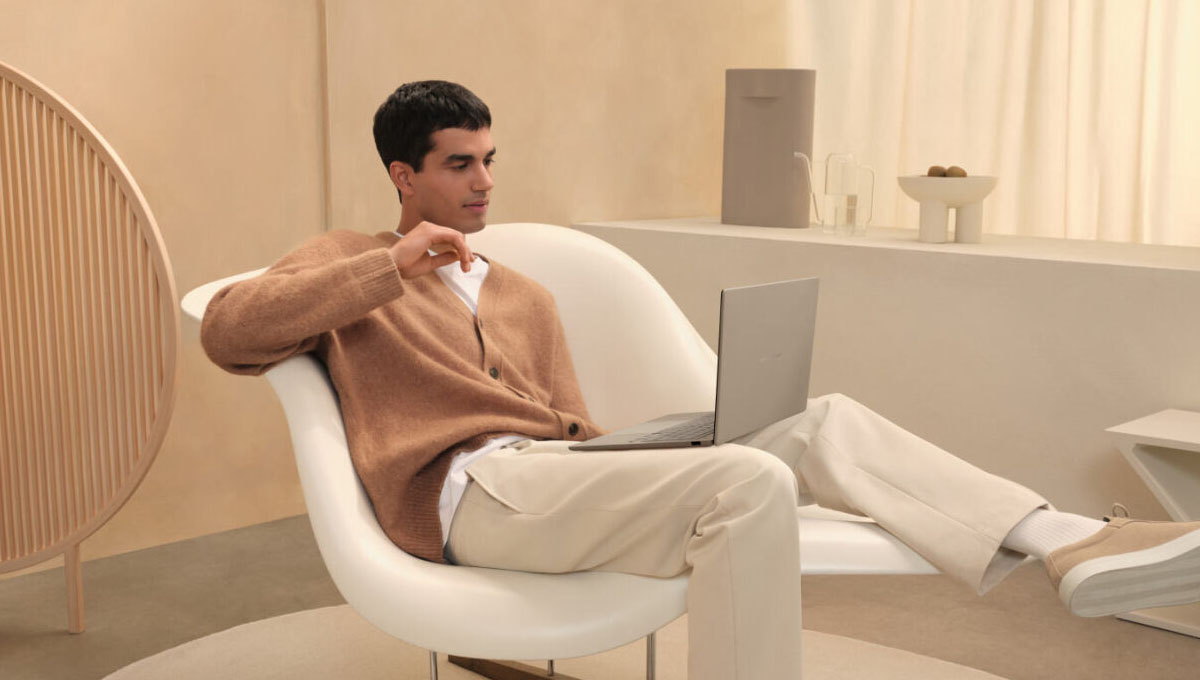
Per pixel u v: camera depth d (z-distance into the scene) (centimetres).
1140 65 351
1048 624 230
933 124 384
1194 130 345
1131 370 245
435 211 184
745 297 152
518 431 171
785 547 135
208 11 272
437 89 182
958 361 270
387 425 164
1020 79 370
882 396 284
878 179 397
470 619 140
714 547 134
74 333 227
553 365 191
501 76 323
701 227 335
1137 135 353
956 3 377
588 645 139
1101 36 355
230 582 254
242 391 291
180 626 229
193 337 279
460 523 157
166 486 279
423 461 158
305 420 157
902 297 278
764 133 338
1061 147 366
